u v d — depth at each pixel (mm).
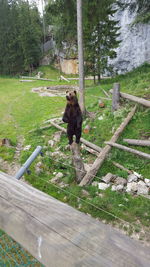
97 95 14180
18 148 7875
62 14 11117
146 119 7812
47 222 972
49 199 1150
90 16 11258
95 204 4711
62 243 864
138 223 4191
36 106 13734
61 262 831
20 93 19094
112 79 18266
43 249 897
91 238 857
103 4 10828
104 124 8383
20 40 33469
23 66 35969
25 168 4227
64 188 5387
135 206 4621
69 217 987
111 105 9727
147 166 5910
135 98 8445
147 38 19844
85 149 7098
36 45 34969
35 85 23750
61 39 30312
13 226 1053
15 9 35281
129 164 6094
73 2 9758
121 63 23672
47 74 33688
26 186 1312
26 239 983
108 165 6145
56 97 16094
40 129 8977
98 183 5465
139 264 729
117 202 4750
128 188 5133
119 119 8195
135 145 6836
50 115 11258
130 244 812
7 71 36375
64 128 8617
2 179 1406
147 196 4855
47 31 42844
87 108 10711
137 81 12742
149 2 10383
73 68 31938
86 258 790
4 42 34562
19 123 10711
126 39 22016
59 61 34750
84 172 5617
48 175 6031
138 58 21562
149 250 785
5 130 9805
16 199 1171
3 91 20891
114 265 743
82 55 8930
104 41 17500
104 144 7199
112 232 878
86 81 24000
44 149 7320
